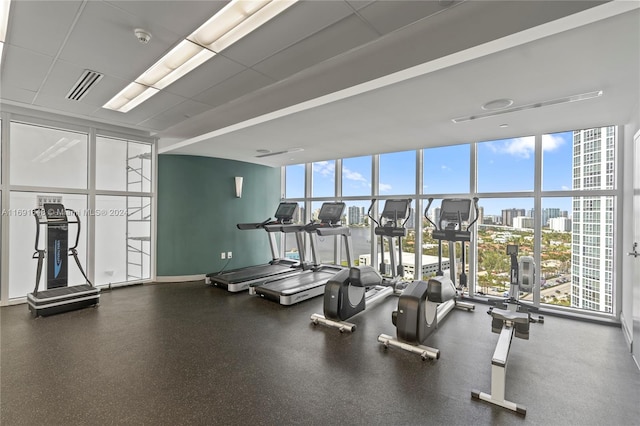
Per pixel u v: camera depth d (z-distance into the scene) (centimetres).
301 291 480
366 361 287
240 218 703
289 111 365
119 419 204
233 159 685
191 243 629
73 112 471
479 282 516
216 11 237
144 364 278
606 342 337
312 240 640
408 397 231
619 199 397
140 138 590
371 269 407
